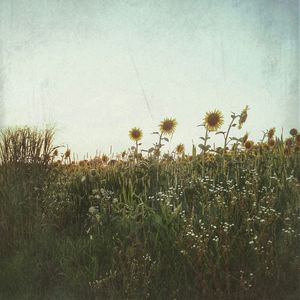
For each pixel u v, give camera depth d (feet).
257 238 8.65
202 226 8.96
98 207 10.03
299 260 9.01
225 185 9.91
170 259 8.84
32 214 9.87
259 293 8.61
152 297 8.68
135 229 9.18
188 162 10.40
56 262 9.49
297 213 9.46
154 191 10.04
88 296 9.00
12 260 9.62
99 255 9.23
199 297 8.57
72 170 10.36
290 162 10.52
